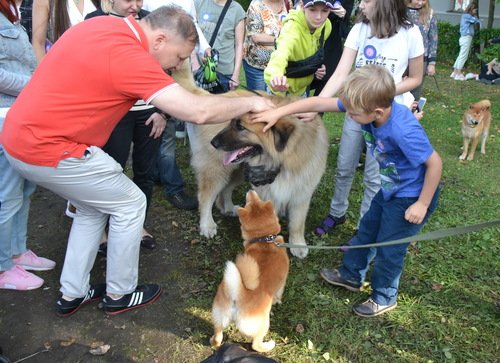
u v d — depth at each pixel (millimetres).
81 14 3262
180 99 2059
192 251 3457
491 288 3080
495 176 4969
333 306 2885
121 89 2045
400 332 2688
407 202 2453
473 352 2537
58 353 2467
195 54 4066
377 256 2682
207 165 3506
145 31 2139
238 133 2930
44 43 3213
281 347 2549
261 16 4488
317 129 3148
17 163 2156
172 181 4012
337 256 3420
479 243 3572
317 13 3246
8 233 2740
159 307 2840
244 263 2254
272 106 2750
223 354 1775
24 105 2057
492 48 8703
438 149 5762
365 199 3346
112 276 2643
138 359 2455
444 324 2748
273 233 2637
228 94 3203
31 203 4023
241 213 2650
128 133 2881
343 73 3137
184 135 5492
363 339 2629
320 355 2508
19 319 2688
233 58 4754
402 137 2250
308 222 3922
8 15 2525
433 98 8062
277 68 3271
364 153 5258
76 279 2609
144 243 3441
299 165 3092
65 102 2037
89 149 2170
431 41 5402
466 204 4266
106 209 2408
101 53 1989
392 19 2834
